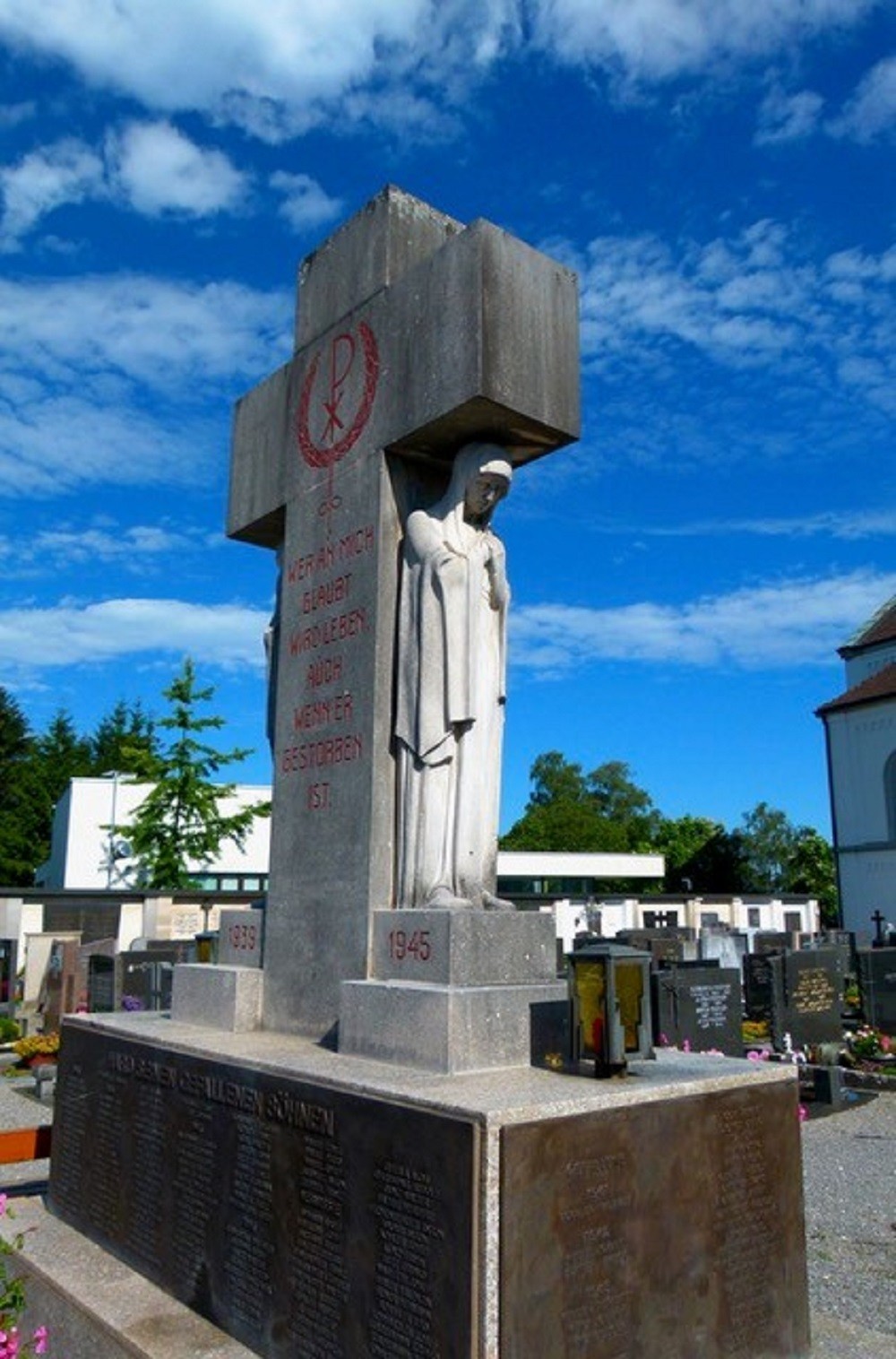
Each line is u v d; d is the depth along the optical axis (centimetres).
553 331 543
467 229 529
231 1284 434
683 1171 383
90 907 2700
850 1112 1169
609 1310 352
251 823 3161
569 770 8212
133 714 7525
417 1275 347
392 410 559
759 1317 398
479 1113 337
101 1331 442
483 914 469
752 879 7144
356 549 571
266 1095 434
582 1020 418
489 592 539
